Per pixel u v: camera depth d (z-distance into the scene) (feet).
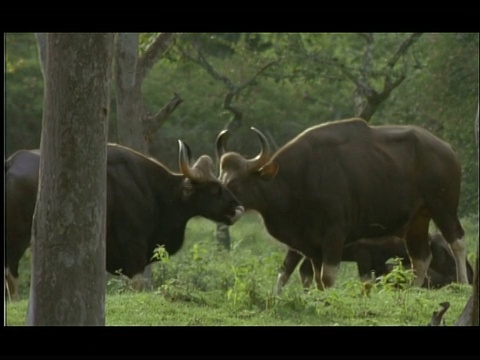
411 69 239.50
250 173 137.90
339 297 106.93
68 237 73.67
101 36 73.46
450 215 142.82
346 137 139.54
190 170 136.87
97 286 74.69
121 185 133.90
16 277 127.34
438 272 152.25
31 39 306.96
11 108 307.37
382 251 147.74
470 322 81.51
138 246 134.92
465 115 245.65
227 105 221.05
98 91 73.67
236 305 105.81
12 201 126.21
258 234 237.66
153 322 98.84
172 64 224.12
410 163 141.08
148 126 178.09
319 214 136.46
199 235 252.62
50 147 73.67
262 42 263.70
